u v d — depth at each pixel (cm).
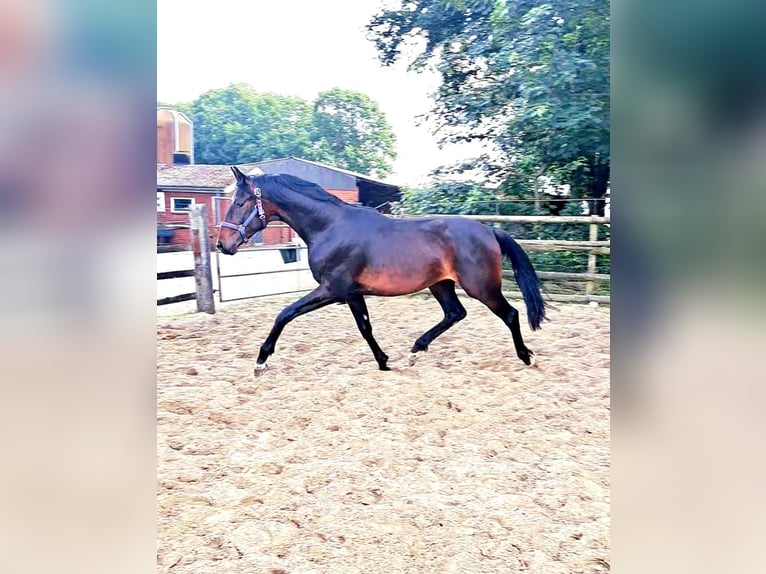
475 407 263
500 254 288
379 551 169
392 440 235
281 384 289
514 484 203
